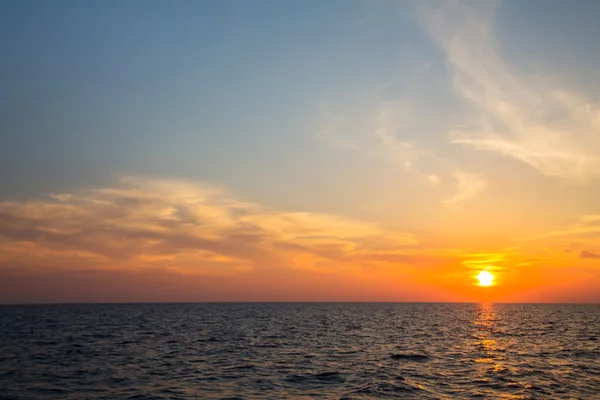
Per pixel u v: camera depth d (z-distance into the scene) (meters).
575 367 37.88
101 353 47.22
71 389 29.77
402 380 32.44
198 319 120.00
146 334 71.25
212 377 33.75
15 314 156.75
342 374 34.81
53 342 58.62
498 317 132.50
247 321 109.56
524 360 41.75
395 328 83.69
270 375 34.50
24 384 31.27
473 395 28.14
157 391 29.20
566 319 120.94
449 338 63.47
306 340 60.94
